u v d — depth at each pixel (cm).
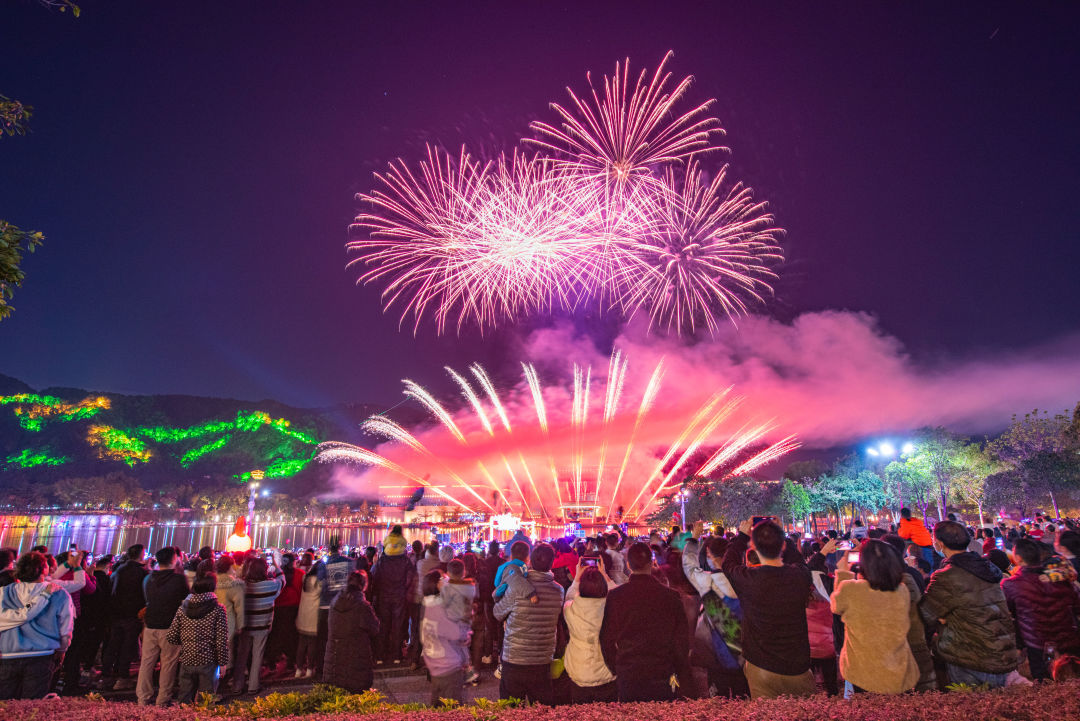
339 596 785
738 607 607
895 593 513
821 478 8306
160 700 819
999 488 6044
